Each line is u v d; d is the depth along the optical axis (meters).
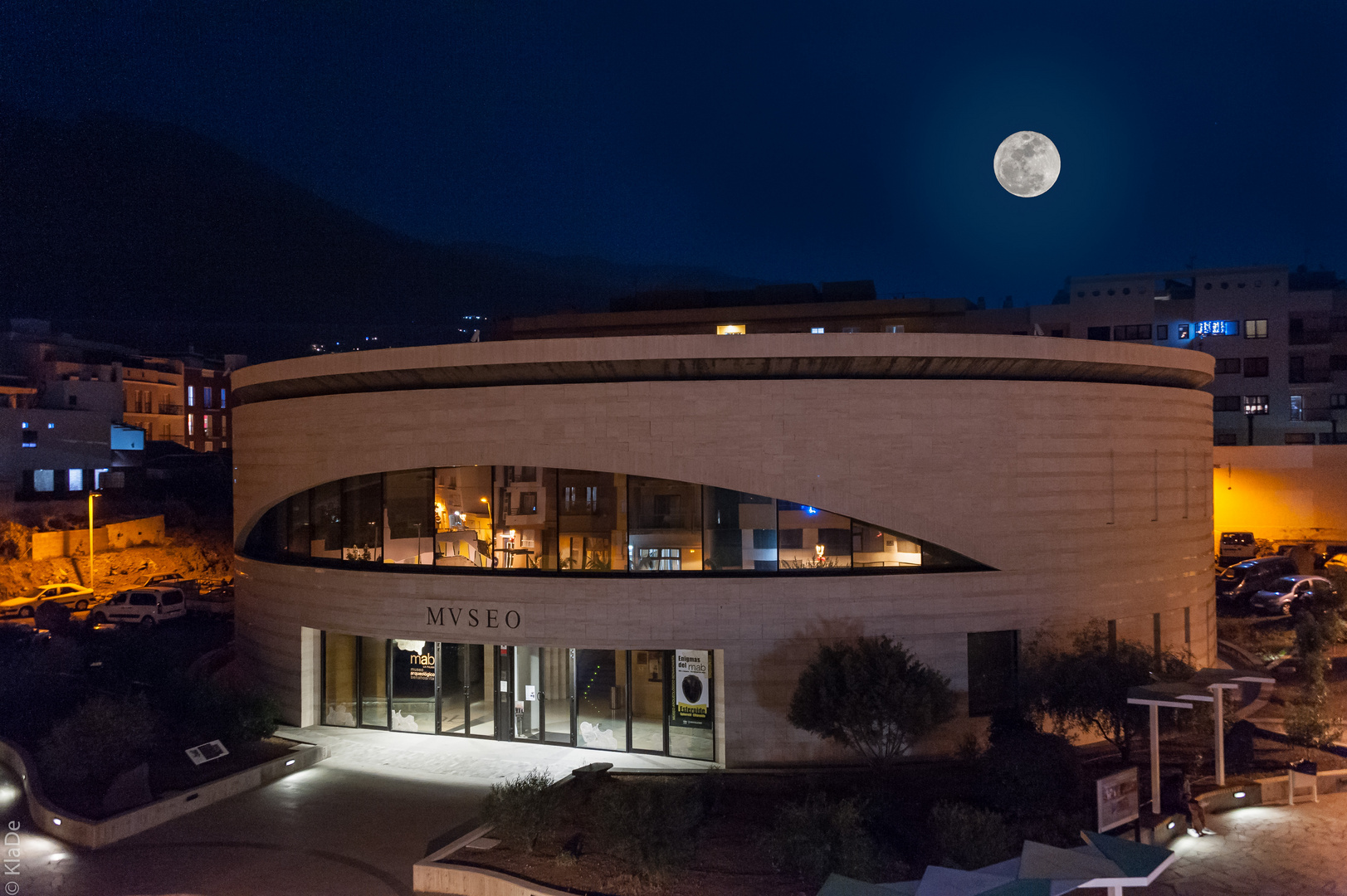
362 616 25.39
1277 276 61.69
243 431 29.81
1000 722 22.55
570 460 23.33
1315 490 54.88
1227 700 21.92
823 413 22.75
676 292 47.44
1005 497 23.39
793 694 21.38
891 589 22.69
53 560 55.12
